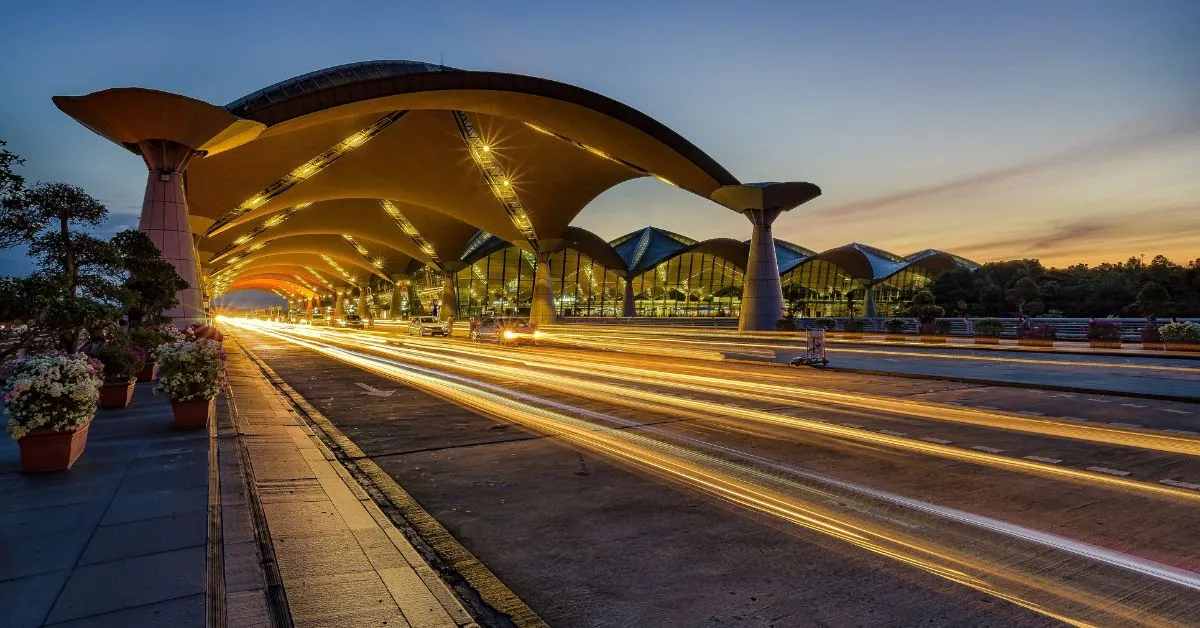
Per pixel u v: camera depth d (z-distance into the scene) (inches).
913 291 3550.7
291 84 1258.6
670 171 1825.8
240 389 582.9
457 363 920.3
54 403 249.3
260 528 198.2
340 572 164.9
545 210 2395.4
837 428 375.2
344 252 3961.6
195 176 1710.1
